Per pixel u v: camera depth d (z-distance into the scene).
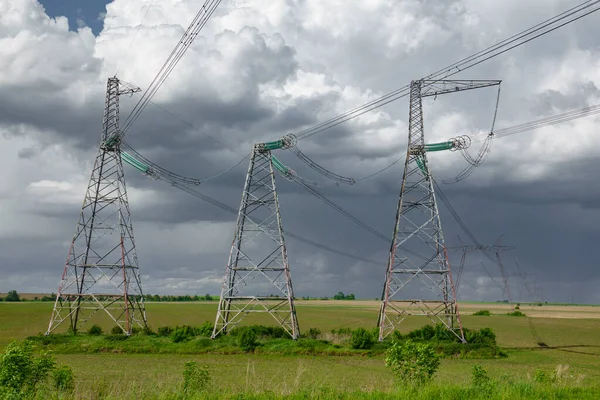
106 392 31.52
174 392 29.94
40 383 29.59
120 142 94.50
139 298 107.31
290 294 90.88
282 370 60.09
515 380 35.72
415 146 90.69
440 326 92.19
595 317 192.62
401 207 90.12
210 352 81.81
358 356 78.81
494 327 140.50
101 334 92.56
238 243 93.12
